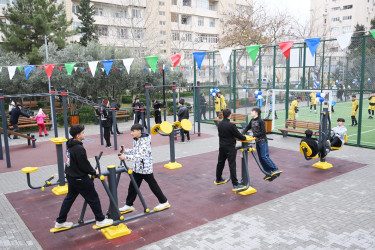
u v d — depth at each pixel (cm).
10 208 659
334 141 934
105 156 1102
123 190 739
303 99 2812
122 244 494
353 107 1638
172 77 2536
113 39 3625
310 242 488
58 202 686
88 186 491
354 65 1953
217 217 585
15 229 560
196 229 539
